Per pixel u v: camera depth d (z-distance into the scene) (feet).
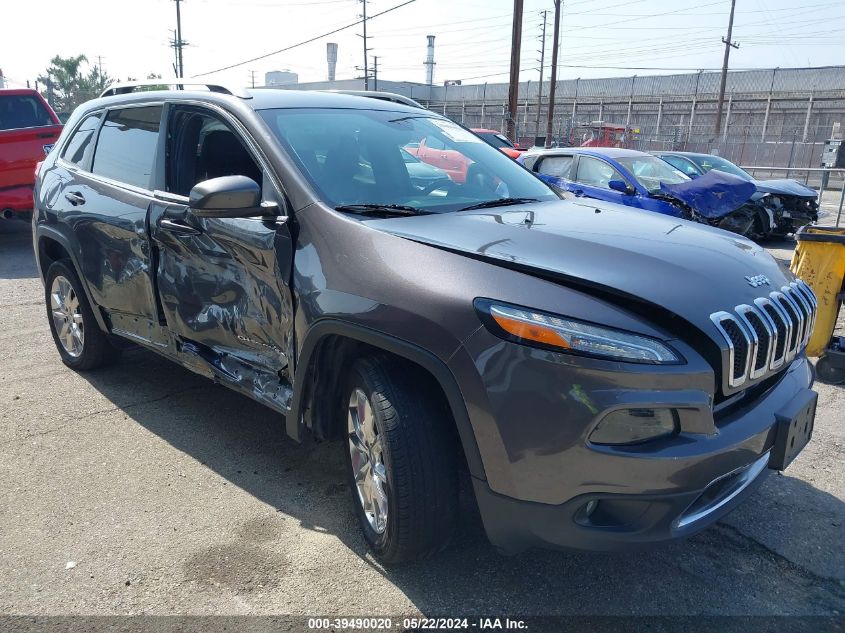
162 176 11.88
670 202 27.40
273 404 10.07
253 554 9.26
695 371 7.16
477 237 8.55
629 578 8.88
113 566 8.98
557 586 8.70
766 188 36.63
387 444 8.10
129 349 17.12
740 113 152.46
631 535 7.28
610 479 7.00
